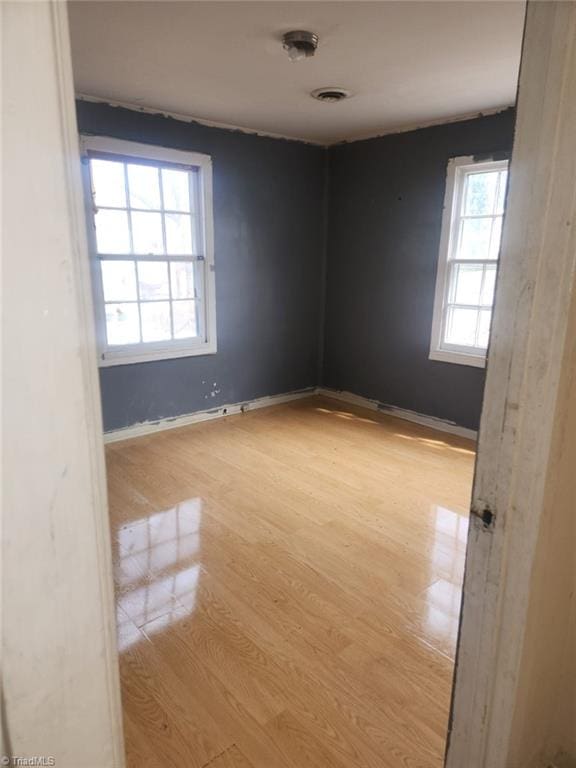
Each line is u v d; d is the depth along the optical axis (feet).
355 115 12.00
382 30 7.23
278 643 6.13
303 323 16.14
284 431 13.52
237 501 9.66
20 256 1.45
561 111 2.68
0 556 1.58
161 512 9.21
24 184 1.43
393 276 14.23
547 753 4.21
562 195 2.76
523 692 3.61
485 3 6.39
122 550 8.00
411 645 6.13
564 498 3.44
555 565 3.56
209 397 14.32
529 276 2.94
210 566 7.63
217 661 5.85
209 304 13.66
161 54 8.21
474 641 3.60
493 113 11.47
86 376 1.69
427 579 7.39
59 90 1.47
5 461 1.53
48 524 1.67
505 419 3.18
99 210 11.39
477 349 12.75
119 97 10.70
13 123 1.38
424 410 14.10
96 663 1.93
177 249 12.98
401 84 9.64
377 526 8.81
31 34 1.38
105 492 1.87
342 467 11.25
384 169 13.92
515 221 2.95
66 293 1.57
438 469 11.20
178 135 12.17
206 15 6.82
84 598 1.83
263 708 5.25
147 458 11.62
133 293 12.35
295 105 11.18
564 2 2.56
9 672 1.68
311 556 7.92
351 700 5.35
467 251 12.73
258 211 14.17
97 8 6.61
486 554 3.42
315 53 8.09
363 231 14.79
